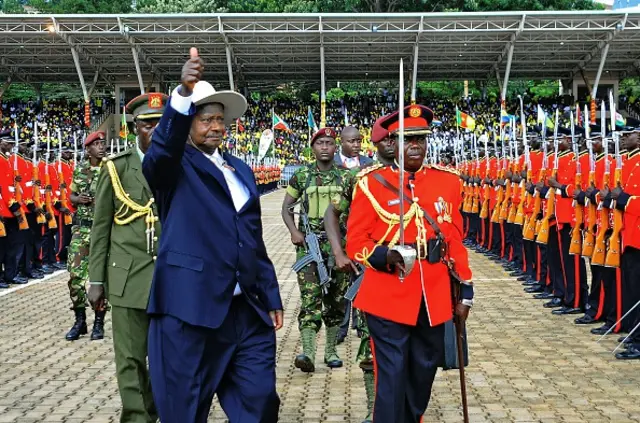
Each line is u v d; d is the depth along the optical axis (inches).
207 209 157.8
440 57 1680.6
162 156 151.9
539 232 404.8
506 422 218.7
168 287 155.6
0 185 463.2
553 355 295.6
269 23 1469.0
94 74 1811.0
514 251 514.3
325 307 285.4
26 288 472.7
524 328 344.8
